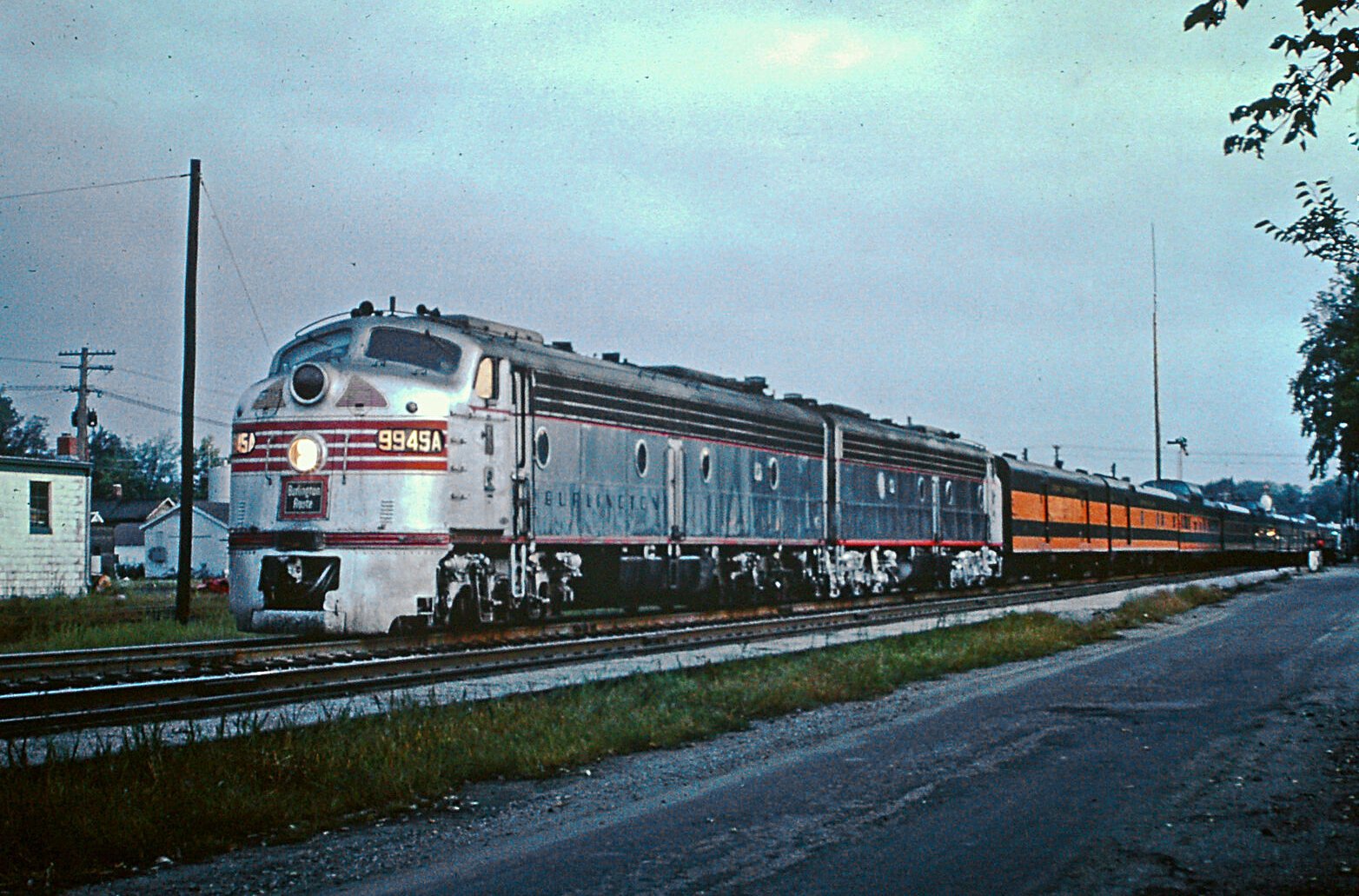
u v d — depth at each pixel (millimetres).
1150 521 54188
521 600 19000
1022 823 8031
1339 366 33719
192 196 24516
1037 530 41438
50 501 36969
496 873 7047
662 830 8000
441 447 17078
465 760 9938
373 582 16578
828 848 7469
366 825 8367
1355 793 8891
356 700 12758
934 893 6508
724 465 24438
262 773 9141
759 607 25609
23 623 24625
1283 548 80062
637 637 18609
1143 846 7445
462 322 18781
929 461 34000
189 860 7438
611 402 21031
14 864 7137
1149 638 22219
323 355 17953
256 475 17172
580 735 11000
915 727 12055
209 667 14766
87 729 10906
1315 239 13383
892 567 31438
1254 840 7566
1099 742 11008
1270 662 17234
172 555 67750
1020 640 20094
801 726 12469
